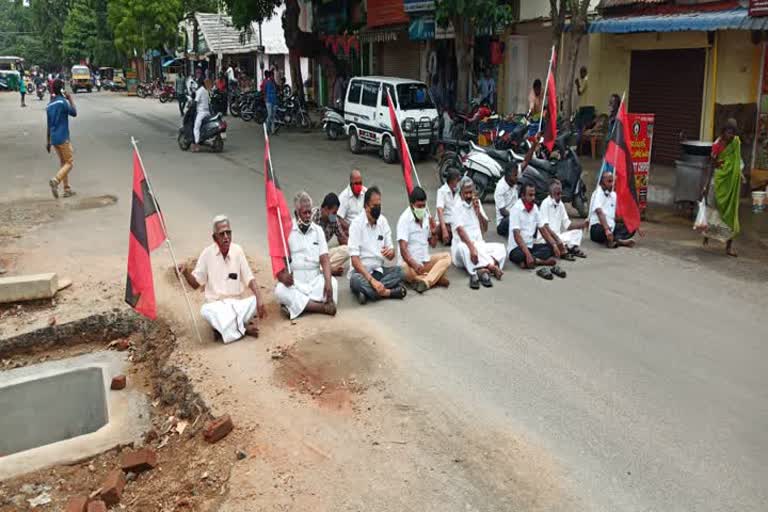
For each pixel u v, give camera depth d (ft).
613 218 30.45
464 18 52.08
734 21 37.32
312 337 20.49
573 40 44.86
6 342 21.48
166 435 17.08
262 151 58.13
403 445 15.24
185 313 22.84
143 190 20.35
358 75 86.12
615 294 24.32
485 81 60.95
